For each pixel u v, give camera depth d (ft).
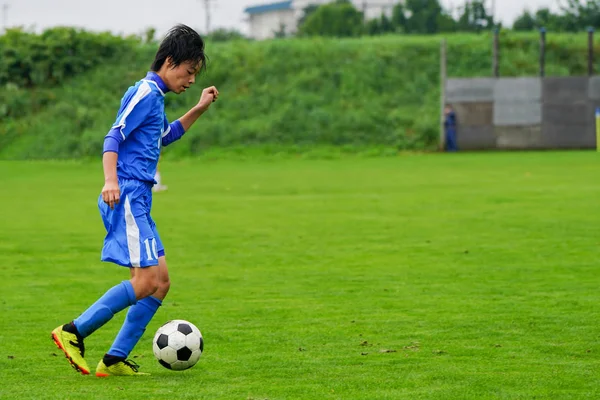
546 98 357.82
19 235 129.90
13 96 379.35
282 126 366.43
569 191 184.44
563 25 519.60
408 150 359.05
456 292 81.05
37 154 349.00
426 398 45.47
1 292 85.15
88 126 365.81
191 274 94.58
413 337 62.28
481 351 57.31
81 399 45.78
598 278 87.40
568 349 57.62
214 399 45.65
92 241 123.54
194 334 52.42
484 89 356.79
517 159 300.40
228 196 190.80
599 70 413.39
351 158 338.13
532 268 94.32
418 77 403.95
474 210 153.48
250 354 57.67
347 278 90.43
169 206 170.19
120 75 396.78
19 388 48.55
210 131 360.07
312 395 46.37
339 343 60.75
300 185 217.36
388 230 129.70
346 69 407.64
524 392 46.57
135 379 50.88
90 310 50.29
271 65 410.31
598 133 341.82
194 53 52.70
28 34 403.54
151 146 51.83
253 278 91.56
